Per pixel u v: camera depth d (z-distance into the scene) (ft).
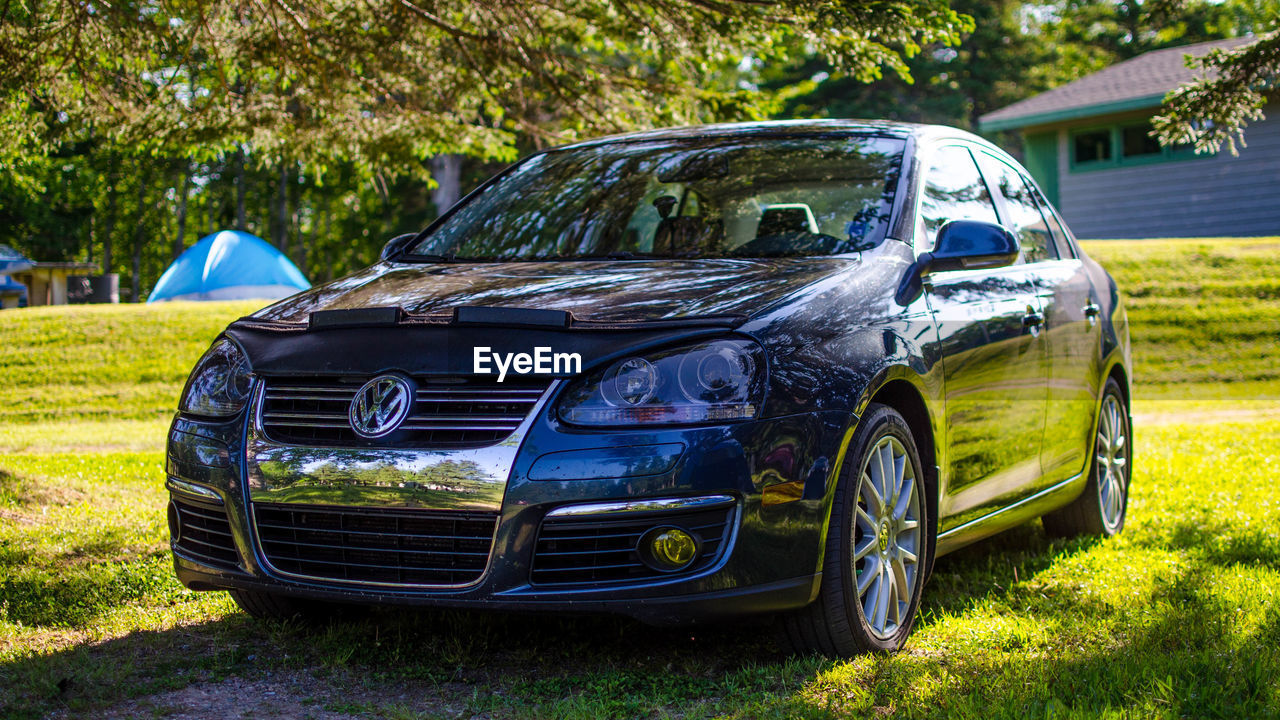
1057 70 164.14
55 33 22.12
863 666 10.37
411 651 11.43
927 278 12.42
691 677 10.53
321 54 25.04
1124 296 62.34
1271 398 48.21
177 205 178.60
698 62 25.76
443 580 9.80
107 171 149.28
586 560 9.55
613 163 15.11
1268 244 69.31
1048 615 12.52
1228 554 15.42
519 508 9.46
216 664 10.97
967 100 150.71
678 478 9.41
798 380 10.04
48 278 97.09
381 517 9.87
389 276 12.59
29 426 41.22
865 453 10.66
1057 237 17.42
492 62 25.41
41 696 9.88
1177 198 81.35
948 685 9.66
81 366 49.60
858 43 23.12
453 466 9.59
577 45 27.43
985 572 14.80
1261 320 58.59
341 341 10.42
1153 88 80.18
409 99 27.20
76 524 17.43
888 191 13.26
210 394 10.95
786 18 22.71
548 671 10.83
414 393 9.87
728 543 9.64
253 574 10.43
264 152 27.68
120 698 9.95
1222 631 11.18
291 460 10.13
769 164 14.20
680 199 13.89
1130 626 11.75
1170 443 30.19
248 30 23.72
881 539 11.11
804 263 11.80
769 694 9.78
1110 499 17.53
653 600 9.51
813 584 10.09
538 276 11.69
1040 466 14.85
